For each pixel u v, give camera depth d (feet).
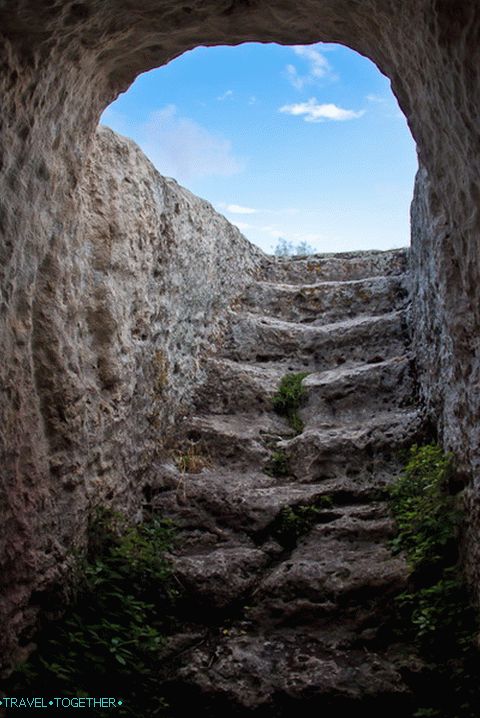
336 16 9.91
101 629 10.37
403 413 15.98
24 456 9.48
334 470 15.05
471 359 11.09
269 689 10.21
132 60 10.63
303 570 12.16
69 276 11.18
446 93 8.59
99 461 11.96
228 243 20.06
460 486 11.94
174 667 10.63
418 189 16.35
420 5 8.02
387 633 11.18
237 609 11.85
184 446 15.69
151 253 14.51
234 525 13.57
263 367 18.57
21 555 9.23
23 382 9.56
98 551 11.62
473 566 10.75
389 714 9.97
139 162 14.26
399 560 12.19
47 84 9.04
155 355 14.83
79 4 8.37
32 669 9.16
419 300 16.47
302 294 20.75
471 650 10.13
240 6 9.69
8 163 8.55
